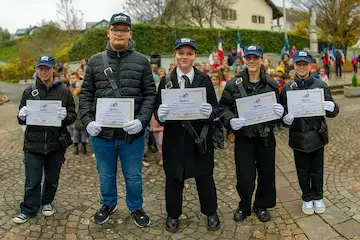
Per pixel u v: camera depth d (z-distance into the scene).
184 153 3.42
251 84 3.52
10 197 4.54
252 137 3.54
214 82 7.52
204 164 3.48
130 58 3.47
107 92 3.42
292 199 4.31
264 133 3.46
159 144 5.92
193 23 25.62
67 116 3.79
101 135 3.45
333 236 3.41
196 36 21.92
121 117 3.38
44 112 3.67
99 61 3.48
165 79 3.48
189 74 3.44
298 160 3.87
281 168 5.54
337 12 27.72
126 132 3.41
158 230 3.67
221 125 3.60
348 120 9.04
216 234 3.55
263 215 3.78
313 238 3.40
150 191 4.76
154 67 8.98
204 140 3.38
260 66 3.50
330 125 8.54
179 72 3.45
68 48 23.92
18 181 5.15
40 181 3.82
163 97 3.36
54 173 3.90
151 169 5.65
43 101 3.67
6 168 5.77
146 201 4.43
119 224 3.80
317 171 3.84
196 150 3.44
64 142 3.85
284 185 4.81
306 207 3.89
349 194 4.32
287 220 3.78
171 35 21.02
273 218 3.83
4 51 39.72
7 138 8.00
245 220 3.81
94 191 4.78
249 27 33.66
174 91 3.34
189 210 4.12
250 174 3.59
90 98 3.55
